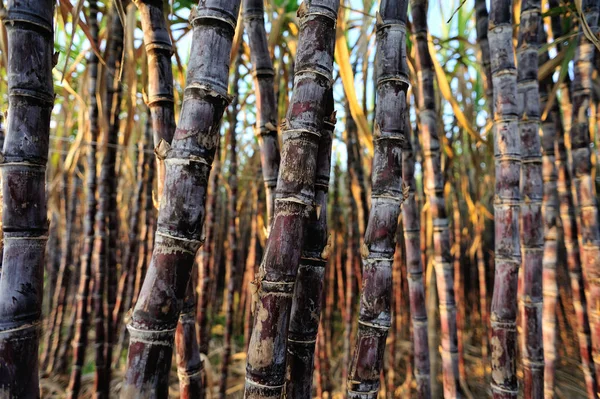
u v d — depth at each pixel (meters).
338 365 2.83
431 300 2.28
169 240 0.53
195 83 0.54
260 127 0.95
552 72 1.56
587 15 1.34
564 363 2.95
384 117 0.72
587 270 1.36
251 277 2.25
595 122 1.62
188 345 0.89
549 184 1.57
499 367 1.09
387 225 0.72
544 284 1.57
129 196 3.25
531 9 1.27
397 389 2.48
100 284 1.67
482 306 2.78
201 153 0.54
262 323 0.60
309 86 0.60
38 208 0.65
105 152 1.65
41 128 0.65
